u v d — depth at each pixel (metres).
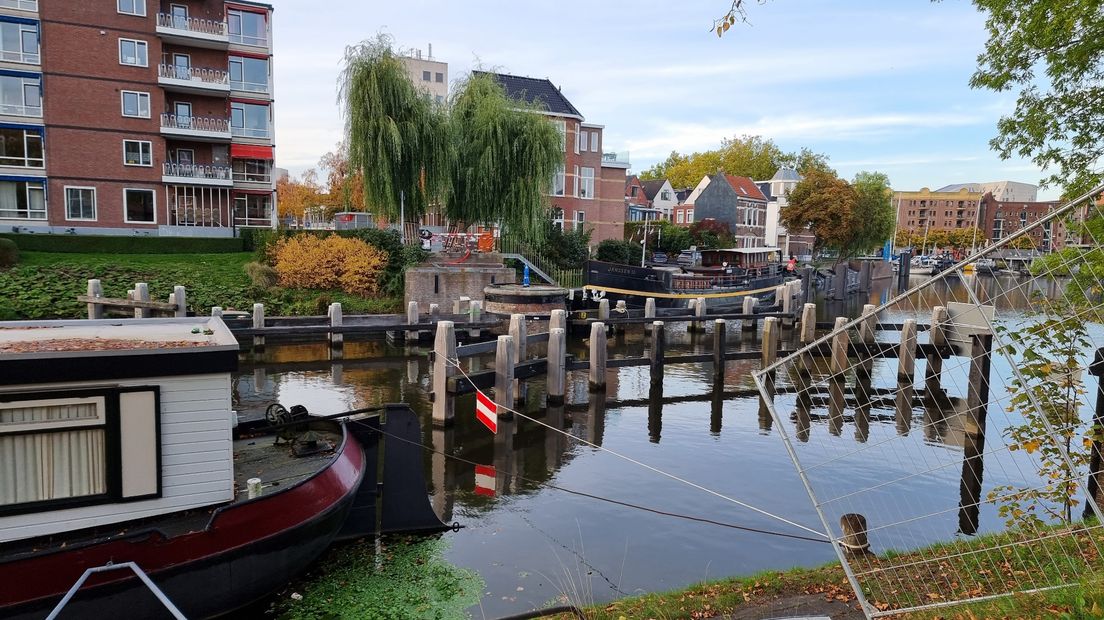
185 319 8.88
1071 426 5.58
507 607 7.62
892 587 6.04
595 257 41.62
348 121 27.77
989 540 6.70
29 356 6.14
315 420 9.20
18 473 6.18
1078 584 4.87
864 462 13.00
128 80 33.16
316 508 7.77
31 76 31.44
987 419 15.59
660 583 8.29
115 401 6.53
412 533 9.48
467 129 30.94
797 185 57.84
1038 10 9.69
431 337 24.36
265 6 37.09
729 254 35.38
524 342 16.64
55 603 5.95
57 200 32.12
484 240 29.56
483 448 13.91
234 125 36.94
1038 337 5.31
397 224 30.06
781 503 11.10
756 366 22.95
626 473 12.50
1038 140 10.77
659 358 18.84
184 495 6.98
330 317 21.62
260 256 28.50
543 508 10.70
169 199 34.91
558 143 31.34
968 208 120.62
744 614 5.86
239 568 6.99
